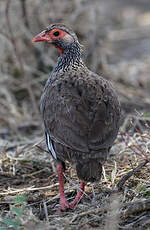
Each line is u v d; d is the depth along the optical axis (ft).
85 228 32.07
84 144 33.35
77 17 66.69
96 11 69.87
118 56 77.20
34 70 64.44
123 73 68.44
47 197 37.73
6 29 63.93
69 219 33.35
